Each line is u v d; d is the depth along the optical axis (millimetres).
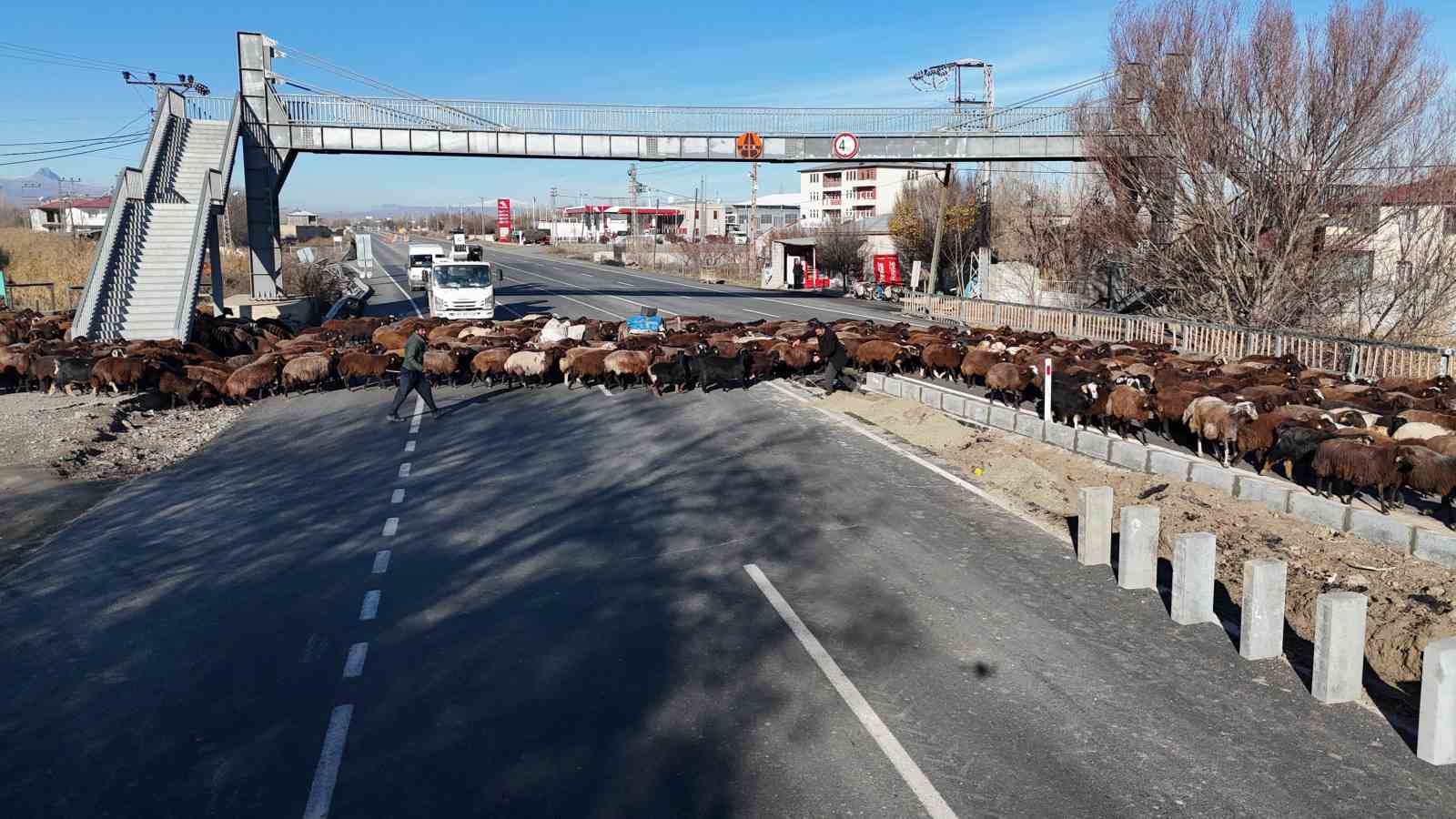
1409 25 25438
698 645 7672
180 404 19375
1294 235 26047
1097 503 9430
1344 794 5621
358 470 13844
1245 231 27203
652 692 6891
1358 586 8750
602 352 20328
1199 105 27375
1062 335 30578
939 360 20609
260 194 35938
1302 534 10117
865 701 6730
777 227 109312
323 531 10914
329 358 20000
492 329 25688
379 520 11312
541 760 5996
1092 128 31422
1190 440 14219
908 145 37250
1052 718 6492
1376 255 27234
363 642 7801
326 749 6156
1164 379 16203
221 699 6859
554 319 27266
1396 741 6238
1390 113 25719
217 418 18094
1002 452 14047
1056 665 7289
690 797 5582
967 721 6453
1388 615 8125
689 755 6035
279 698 6859
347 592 8938
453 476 13406
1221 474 11703
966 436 15141
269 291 36531
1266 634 7375
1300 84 26344
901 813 5418
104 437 15836
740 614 8289
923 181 56750
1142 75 28891
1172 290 31203
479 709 6664
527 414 18031
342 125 35844
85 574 9531
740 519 11109
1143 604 8492
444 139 36344
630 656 7480
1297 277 26672
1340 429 11805
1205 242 28375
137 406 18469
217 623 8242
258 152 35500
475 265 35344
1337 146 26094
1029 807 5473
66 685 7109
